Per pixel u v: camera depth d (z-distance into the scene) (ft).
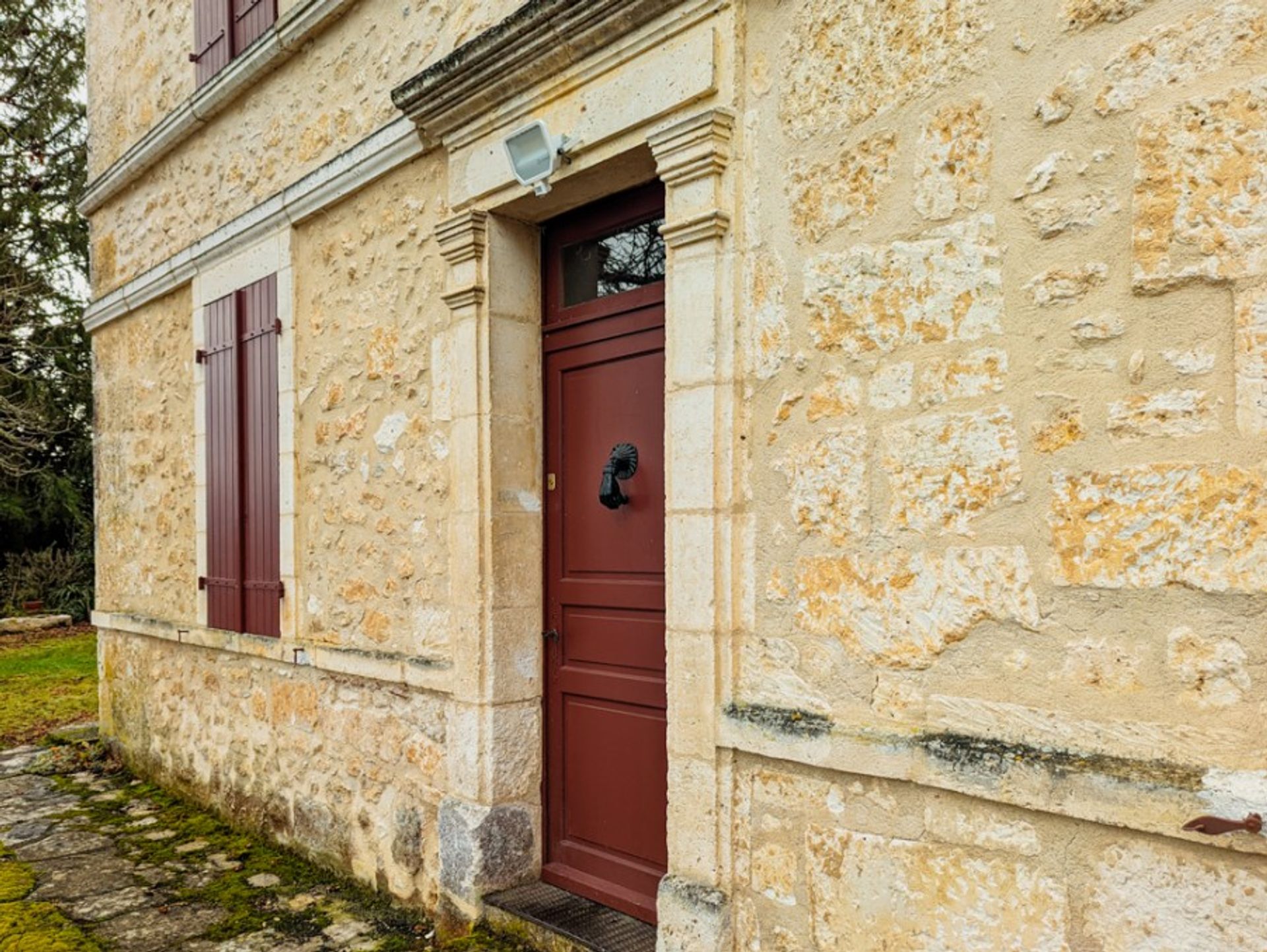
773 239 7.44
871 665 6.73
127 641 18.67
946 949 6.25
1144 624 5.47
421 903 11.03
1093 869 5.59
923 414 6.50
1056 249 5.87
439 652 10.85
